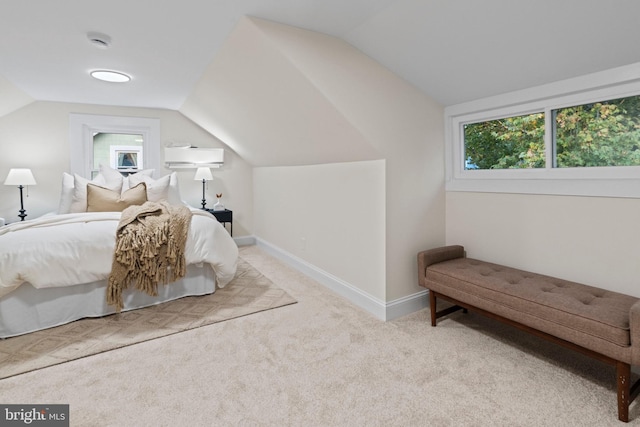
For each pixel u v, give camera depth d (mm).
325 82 2148
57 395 1644
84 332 2266
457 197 2721
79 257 2316
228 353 2021
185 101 3967
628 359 1412
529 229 2258
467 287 2090
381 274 2504
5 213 3822
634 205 1789
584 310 1585
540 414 1507
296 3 1800
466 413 1520
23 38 2242
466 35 1886
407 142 2529
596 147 1984
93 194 3283
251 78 2570
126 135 4438
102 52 2502
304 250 3615
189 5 1831
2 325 2166
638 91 1749
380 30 2043
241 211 5070
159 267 2576
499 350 2045
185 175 4680
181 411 1538
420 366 1880
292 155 3480
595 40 1659
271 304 2744
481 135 2615
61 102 4008
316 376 1795
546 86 2066
